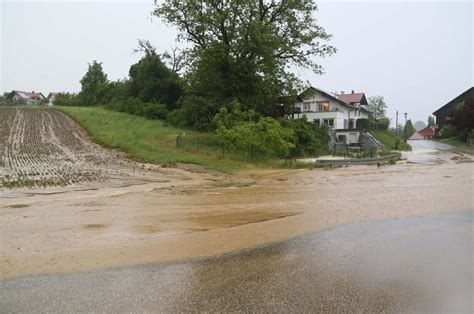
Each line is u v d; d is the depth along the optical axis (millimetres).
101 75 64250
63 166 17953
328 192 12273
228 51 30500
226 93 31719
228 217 8789
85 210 9359
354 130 46938
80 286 5023
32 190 12086
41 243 6750
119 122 37000
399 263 5875
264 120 23016
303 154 28703
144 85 45906
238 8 30438
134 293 4828
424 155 31156
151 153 22562
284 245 6758
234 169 18844
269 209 9648
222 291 4898
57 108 52344
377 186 13531
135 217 8711
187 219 8570
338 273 5488
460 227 7867
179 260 6000
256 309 4438
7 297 4691
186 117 33062
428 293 4867
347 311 4406
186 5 30844
